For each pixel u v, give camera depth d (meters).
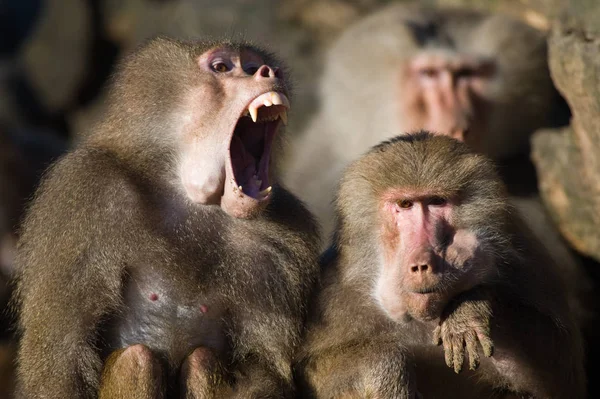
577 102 14.91
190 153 12.74
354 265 12.90
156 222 12.73
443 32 19.12
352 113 20.06
